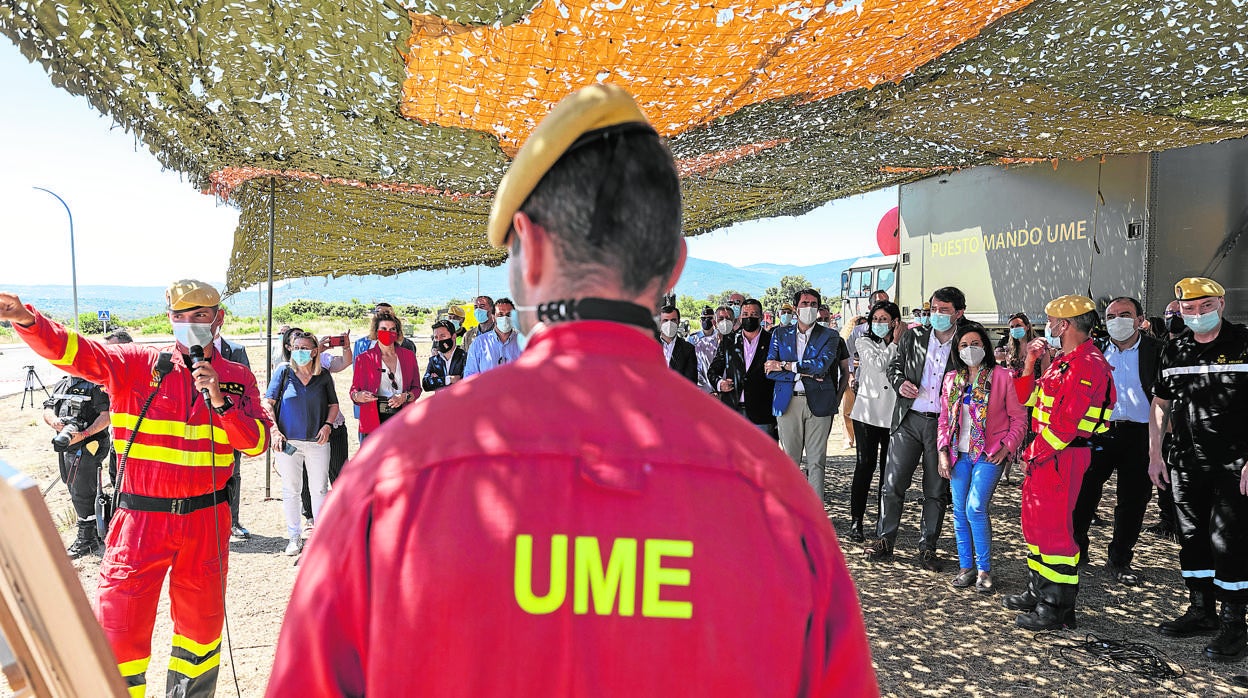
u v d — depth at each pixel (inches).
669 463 26.1
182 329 105.8
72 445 208.5
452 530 24.6
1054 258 305.6
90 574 195.3
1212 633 159.0
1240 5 136.7
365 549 25.9
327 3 103.3
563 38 122.6
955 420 186.9
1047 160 282.5
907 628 165.8
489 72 131.0
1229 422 148.0
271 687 26.1
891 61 158.9
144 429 103.8
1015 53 159.0
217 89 120.8
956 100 188.5
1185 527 159.9
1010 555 215.6
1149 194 266.1
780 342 251.0
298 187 229.8
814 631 27.1
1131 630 163.5
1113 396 157.8
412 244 304.8
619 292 29.4
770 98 173.9
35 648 29.1
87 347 102.0
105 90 106.7
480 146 170.9
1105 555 215.6
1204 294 149.6
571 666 24.0
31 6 87.1
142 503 104.0
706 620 24.6
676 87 155.7
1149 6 136.9
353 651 26.2
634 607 24.5
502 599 24.0
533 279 30.5
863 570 203.2
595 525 24.8
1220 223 251.9
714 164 260.8
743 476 26.9
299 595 26.8
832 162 270.5
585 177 29.0
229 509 112.8
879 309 225.0
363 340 243.3
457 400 28.1
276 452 211.2
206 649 109.8
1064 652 153.2
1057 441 156.3
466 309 393.1
